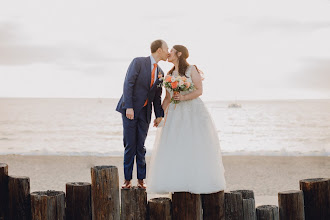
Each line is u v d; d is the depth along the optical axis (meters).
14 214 4.37
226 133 31.44
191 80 4.50
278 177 10.30
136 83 4.57
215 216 4.33
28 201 4.36
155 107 4.70
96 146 23.39
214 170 4.34
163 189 4.30
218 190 4.27
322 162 12.86
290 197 4.38
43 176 10.56
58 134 30.67
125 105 4.49
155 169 4.43
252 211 4.34
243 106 83.62
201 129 4.45
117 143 24.94
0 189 4.46
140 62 4.58
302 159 13.59
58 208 4.24
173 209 4.32
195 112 4.50
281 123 40.31
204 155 4.35
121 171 11.17
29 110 65.81
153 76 4.60
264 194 8.30
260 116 51.69
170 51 4.61
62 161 13.35
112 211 4.25
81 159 13.82
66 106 83.88
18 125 39.03
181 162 4.35
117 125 39.06
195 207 4.26
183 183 4.27
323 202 4.43
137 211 4.25
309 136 28.50
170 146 4.43
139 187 4.46
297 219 4.38
